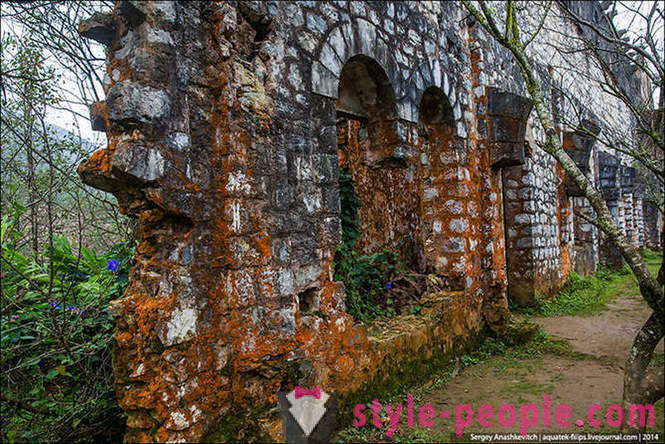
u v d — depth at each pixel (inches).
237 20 115.8
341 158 265.3
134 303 97.5
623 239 118.6
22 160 139.6
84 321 123.3
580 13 426.0
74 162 145.6
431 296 201.8
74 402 113.4
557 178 373.4
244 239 111.4
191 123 106.7
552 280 334.3
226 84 110.7
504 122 239.9
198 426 101.4
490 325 233.1
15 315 121.6
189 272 102.7
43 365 122.0
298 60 130.5
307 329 126.7
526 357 211.9
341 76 170.7
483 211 240.4
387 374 155.3
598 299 335.6
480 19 143.3
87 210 181.6
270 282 115.1
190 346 101.7
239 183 111.0
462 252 215.2
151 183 97.1
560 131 367.6
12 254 127.0
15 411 108.3
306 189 129.6
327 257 135.9
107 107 96.4
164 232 102.2
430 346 182.7
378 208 245.8
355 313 174.9
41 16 154.5
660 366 115.6
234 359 109.0
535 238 305.9
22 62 133.1
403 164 177.3
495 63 261.0
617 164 486.9
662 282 114.6
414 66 184.4
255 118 115.3
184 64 105.1
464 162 220.8
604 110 505.4
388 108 172.7
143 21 99.1
